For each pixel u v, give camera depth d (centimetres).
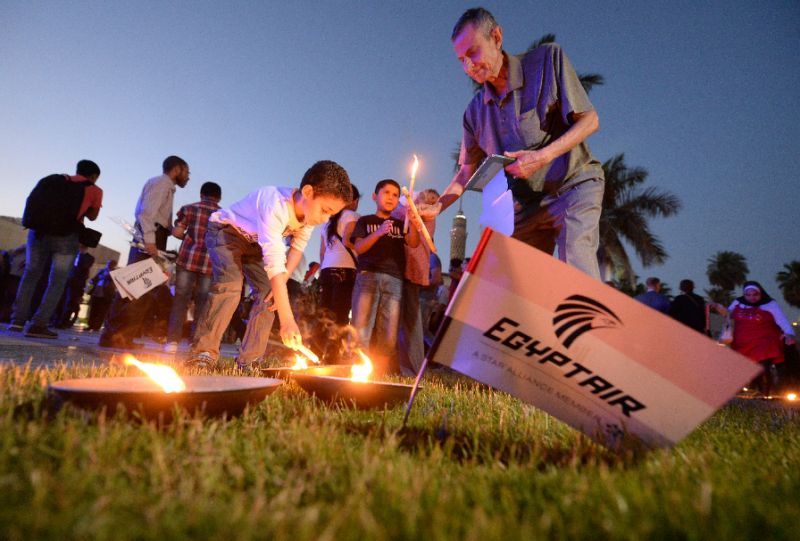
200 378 171
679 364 128
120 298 529
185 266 548
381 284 417
